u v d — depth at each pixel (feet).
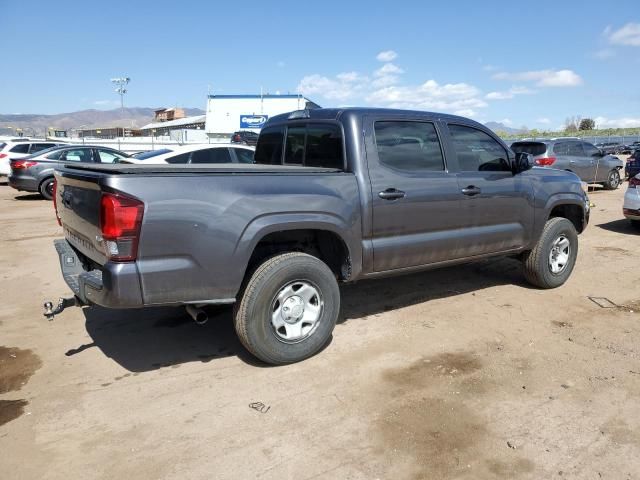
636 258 25.13
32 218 38.19
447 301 18.38
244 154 36.06
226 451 9.70
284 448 9.80
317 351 13.94
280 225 12.39
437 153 15.85
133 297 10.93
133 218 10.75
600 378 12.57
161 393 11.83
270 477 8.99
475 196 16.49
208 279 11.66
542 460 9.46
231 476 9.02
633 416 10.91
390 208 14.46
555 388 12.09
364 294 19.16
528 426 10.53
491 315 16.97
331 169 14.12
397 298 18.70
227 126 155.02
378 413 11.00
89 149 51.72
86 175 11.56
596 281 21.02
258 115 153.79
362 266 14.29
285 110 153.28
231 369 13.04
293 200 12.62
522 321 16.43
